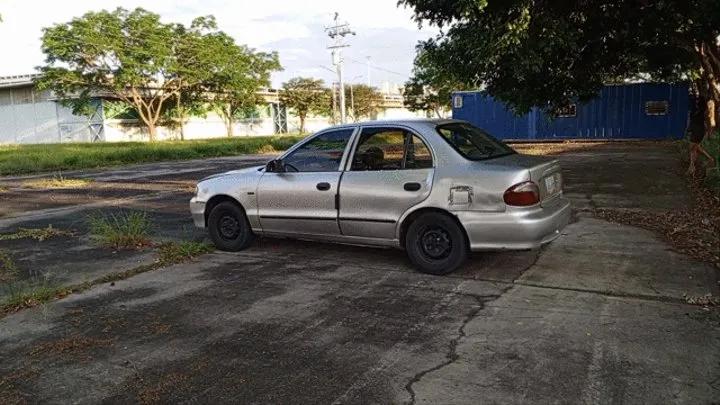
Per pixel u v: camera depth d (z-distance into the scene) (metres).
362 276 5.24
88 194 12.41
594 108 25.89
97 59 39.16
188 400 3.01
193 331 3.99
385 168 5.37
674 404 2.82
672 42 13.06
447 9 9.83
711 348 3.45
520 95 11.95
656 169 13.84
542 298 4.47
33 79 41.56
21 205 10.90
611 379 3.09
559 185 5.43
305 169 5.87
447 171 5.04
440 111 52.56
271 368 3.37
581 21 11.40
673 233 6.60
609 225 7.27
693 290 4.54
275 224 6.06
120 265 5.91
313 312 4.32
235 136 52.06
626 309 4.16
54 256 6.41
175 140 42.50
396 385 3.10
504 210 4.79
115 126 44.53
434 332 3.85
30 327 4.15
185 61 41.88
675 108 24.45
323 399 2.98
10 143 47.78
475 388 3.04
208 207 6.55
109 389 3.16
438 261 5.16
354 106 64.62
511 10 8.74
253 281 5.20
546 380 3.11
